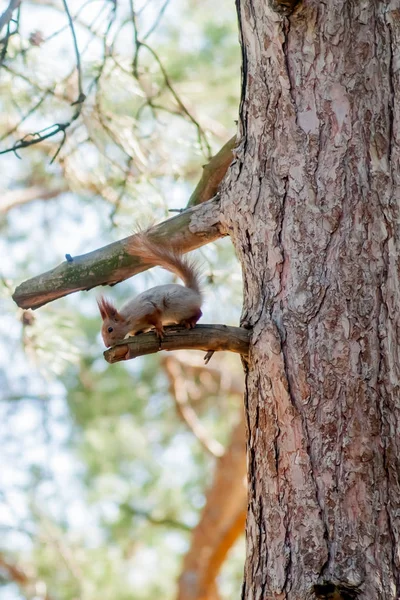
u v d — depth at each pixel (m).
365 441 4.93
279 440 5.12
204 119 11.30
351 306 5.08
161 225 6.00
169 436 15.69
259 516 5.17
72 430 14.49
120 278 6.13
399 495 4.87
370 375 5.00
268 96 5.52
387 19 5.32
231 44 12.60
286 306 5.22
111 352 5.27
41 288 6.10
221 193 5.79
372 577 4.75
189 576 13.80
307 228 5.25
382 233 5.14
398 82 5.27
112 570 13.85
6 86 9.01
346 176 5.22
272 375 5.18
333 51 5.34
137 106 9.69
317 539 4.89
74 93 9.05
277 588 4.94
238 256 5.65
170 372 14.82
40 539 13.36
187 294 5.94
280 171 5.40
